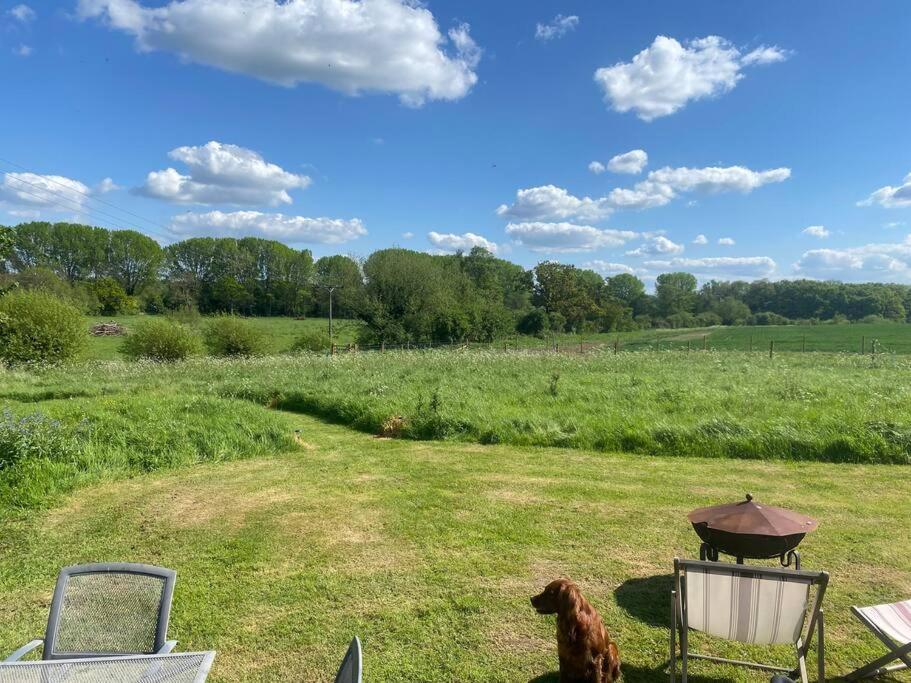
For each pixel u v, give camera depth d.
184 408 12.56
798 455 9.52
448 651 4.17
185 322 46.06
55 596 3.28
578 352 32.94
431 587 5.12
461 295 55.28
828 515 6.85
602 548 5.95
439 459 9.75
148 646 3.27
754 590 3.43
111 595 3.34
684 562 3.52
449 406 12.74
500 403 13.71
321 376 20.27
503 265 97.06
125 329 56.53
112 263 98.94
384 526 6.60
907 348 42.25
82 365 26.95
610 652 3.24
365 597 4.96
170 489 8.06
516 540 6.16
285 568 5.54
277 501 7.52
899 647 3.50
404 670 3.94
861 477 8.43
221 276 96.00
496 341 52.66
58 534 6.42
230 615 4.67
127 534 6.43
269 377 20.33
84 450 9.06
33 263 94.00
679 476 8.57
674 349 40.62
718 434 10.05
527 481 8.35
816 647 4.20
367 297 48.88
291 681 3.85
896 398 12.88
